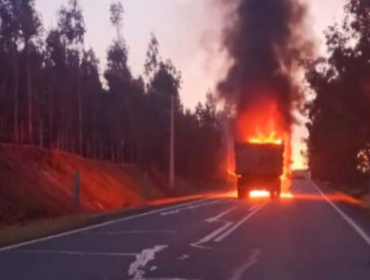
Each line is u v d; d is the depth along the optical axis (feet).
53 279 58.49
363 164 252.83
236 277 60.49
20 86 236.63
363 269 65.72
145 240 88.84
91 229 104.32
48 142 257.34
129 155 320.50
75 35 263.29
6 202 140.77
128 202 211.61
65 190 176.14
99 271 62.85
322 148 301.63
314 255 75.41
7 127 233.35
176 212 145.48
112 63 316.19
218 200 202.49
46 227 107.04
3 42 214.28
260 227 108.88
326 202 191.62
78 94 269.23
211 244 85.10
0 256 72.43
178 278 59.57
